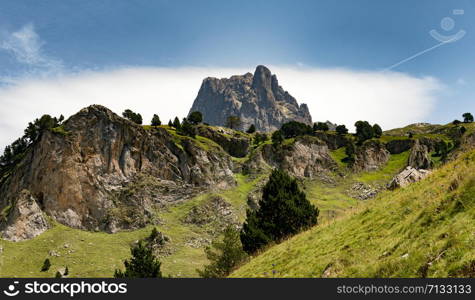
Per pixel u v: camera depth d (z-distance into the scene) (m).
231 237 55.25
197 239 109.94
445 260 14.38
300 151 178.00
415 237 17.61
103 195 117.38
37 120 154.12
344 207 137.88
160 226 114.56
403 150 193.12
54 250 93.12
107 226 110.75
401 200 24.53
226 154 164.62
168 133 152.38
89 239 103.06
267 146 175.38
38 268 85.12
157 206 125.44
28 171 119.50
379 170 181.75
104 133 129.12
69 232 104.25
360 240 22.84
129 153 133.50
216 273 53.31
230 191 144.12
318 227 32.53
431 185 23.61
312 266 23.73
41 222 102.88
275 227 47.31
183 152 146.38
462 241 14.44
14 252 90.44
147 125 181.12
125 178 128.38
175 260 93.31
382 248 19.45
